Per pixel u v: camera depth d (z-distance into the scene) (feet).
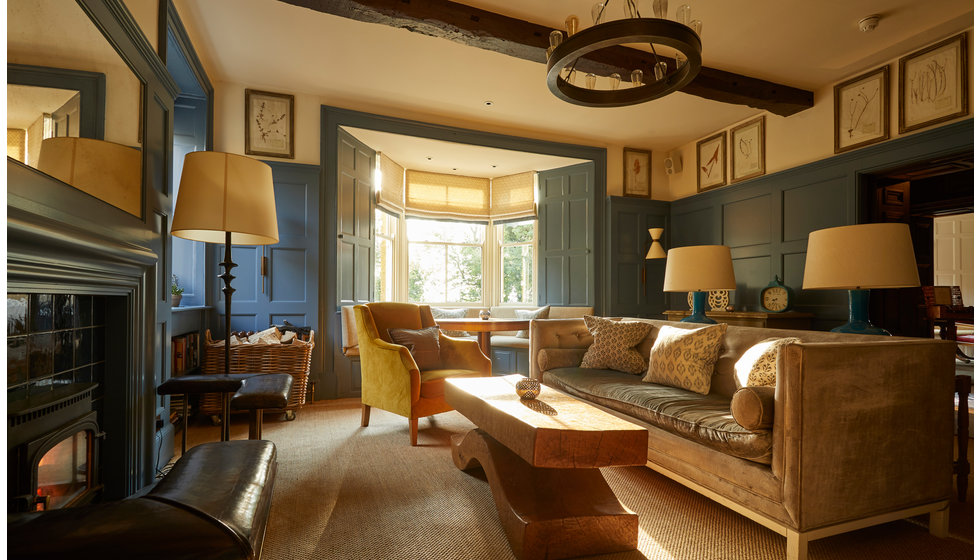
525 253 21.33
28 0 4.49
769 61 13.00
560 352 11.62
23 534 2.32
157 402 8.67
